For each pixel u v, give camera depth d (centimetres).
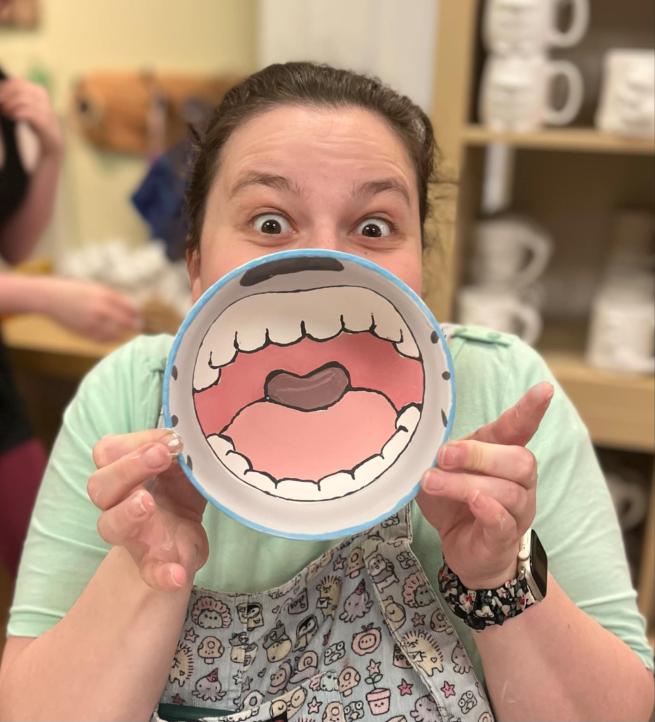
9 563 161
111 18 205
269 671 66
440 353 50
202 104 199
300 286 51
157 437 50
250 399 52
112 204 220
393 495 51
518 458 50
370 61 184
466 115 139
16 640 71
